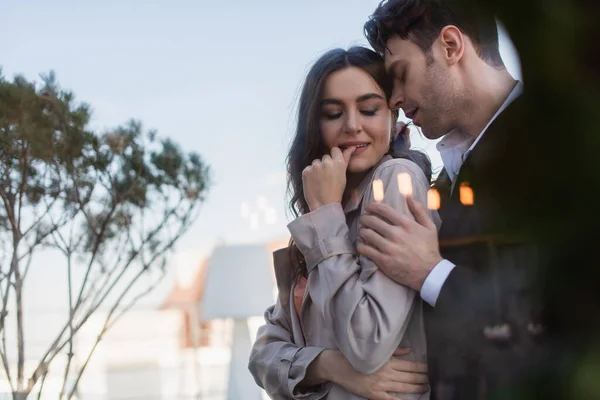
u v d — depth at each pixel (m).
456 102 1.21
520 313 0.37
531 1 0.28
